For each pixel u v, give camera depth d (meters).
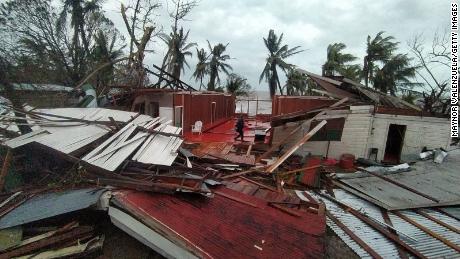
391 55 39.84
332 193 11.11
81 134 9.71
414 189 11.18
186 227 6.39
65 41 26.34
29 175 9.27
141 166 8.78
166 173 8.92
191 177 8.58
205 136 18.89
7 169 8.64
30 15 22.41
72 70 27.33
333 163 15.33
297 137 15.83
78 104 15.99
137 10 28.11
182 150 11.85
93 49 30.73
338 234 8.37
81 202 6.92
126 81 23.56
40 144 8.74
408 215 9.66
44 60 22.56
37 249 6.55
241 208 7.81
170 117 18.14
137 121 11.48
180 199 7.51
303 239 6.89
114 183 7.58
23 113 10.88
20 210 7.18
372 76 40.91
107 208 7.17
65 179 8.42
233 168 11.68
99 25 31.17
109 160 8.35
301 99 21.27
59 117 10.79
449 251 7.83
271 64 49.69
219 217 7.14
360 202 10.42
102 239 7.41
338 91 20.39
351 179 12.21
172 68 35.53
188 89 24.09
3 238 6.41
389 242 8.16
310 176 12.14
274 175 11.73
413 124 16.31
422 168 13.69
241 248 6.12
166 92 18.86
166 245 6.37
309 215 8.11
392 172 13.11
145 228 6.61
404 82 38.38
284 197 9.22
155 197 7.29
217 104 25.48
